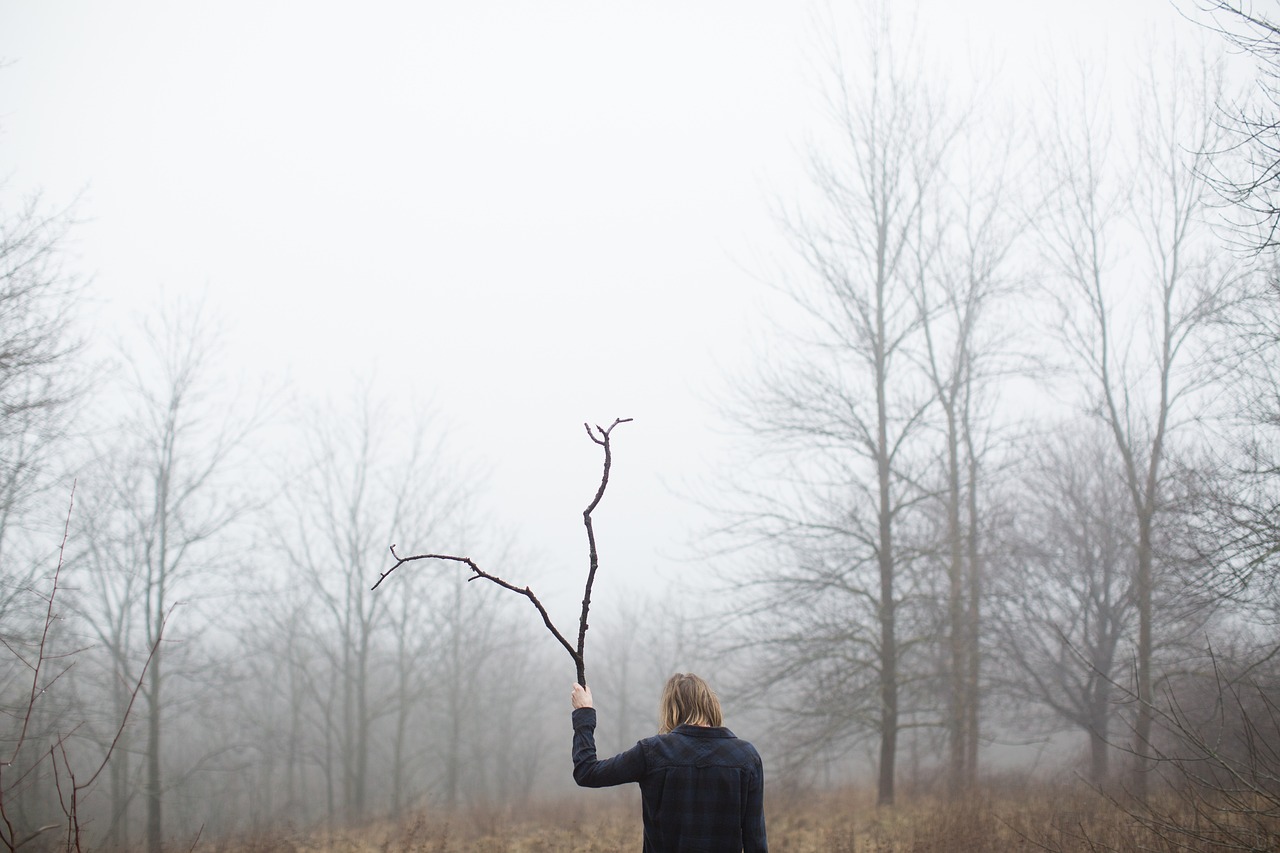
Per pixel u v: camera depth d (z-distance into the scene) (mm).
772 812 14883
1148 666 12680
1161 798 10648
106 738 17094
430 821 17562
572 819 15477
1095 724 15516
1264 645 9195
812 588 15617
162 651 16797
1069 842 8500
